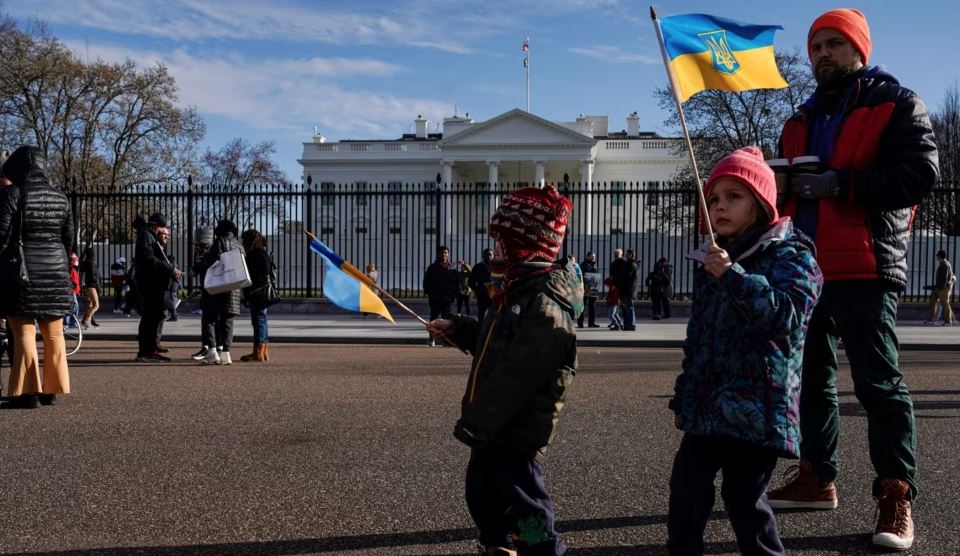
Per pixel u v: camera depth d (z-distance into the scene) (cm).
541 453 288
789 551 354
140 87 3734
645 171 5503
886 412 366
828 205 379
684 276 2977
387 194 2109
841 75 389
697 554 274
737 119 3353
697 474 275
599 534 376
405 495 440
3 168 704
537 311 277
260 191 2098
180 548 360
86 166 3650
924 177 362
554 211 288
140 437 586
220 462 512
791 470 423
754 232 283
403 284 3462
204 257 1043
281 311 2230
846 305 376
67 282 707
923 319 2064
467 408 286
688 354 287
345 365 1056
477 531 381
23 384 694
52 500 432
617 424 636
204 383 870
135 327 1686
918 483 459
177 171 3850
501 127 5391
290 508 417
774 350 268
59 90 3638
